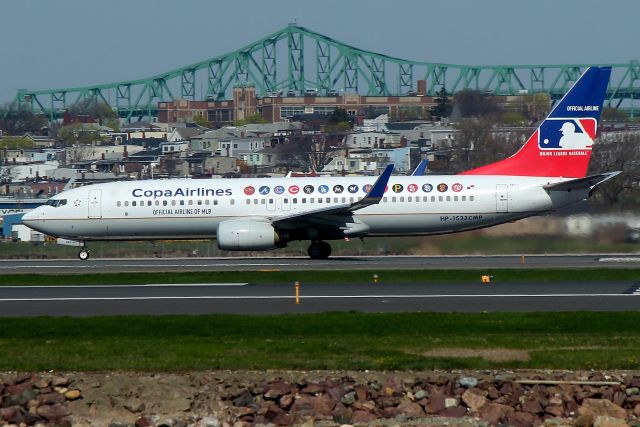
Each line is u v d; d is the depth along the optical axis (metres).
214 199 193.62
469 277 149.12
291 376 87.75
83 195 197.12
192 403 83.75
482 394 83.75
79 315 119.81
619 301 123.62
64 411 82.50
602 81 190.62
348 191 192.25
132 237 197.75
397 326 106.88
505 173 192.38
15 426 81.12
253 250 187.00
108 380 87.31
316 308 121.94
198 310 122.06
